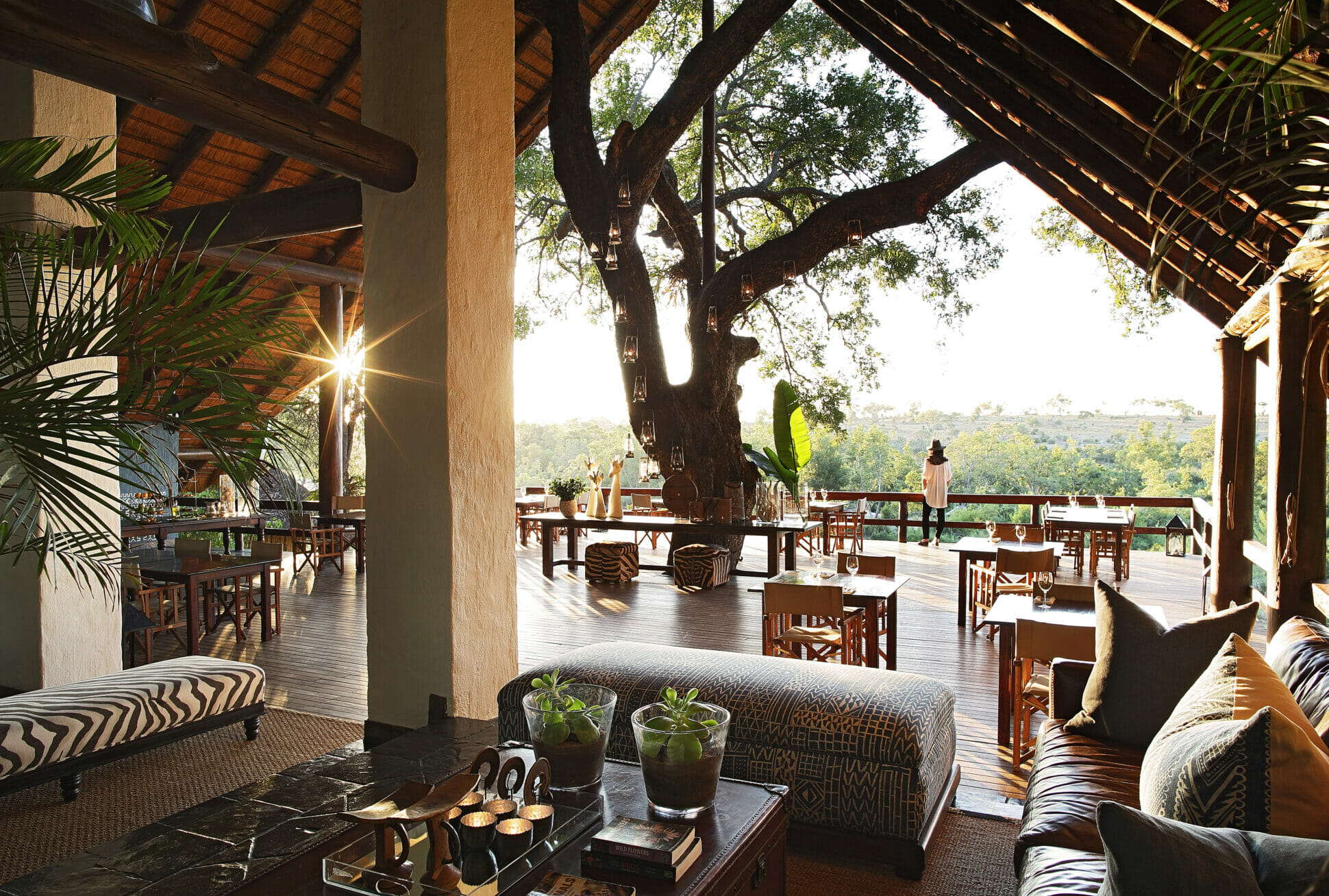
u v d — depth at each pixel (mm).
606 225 9195
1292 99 1263
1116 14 3000
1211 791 1589
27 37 2490
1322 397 3820
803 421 9875
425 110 3979
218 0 7152
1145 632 2979
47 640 4590
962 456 20750
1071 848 2201
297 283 10438
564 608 7984
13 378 2146
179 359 2252
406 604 4082
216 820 2447
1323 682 2375
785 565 9391
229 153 8477
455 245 3986
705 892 1774
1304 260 2143
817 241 9570
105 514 4816
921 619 7180
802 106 11984
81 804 3525
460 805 1915
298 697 5082
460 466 4023
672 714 2146
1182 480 19312
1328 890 1172
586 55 9125
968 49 4578
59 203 4641
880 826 2807
